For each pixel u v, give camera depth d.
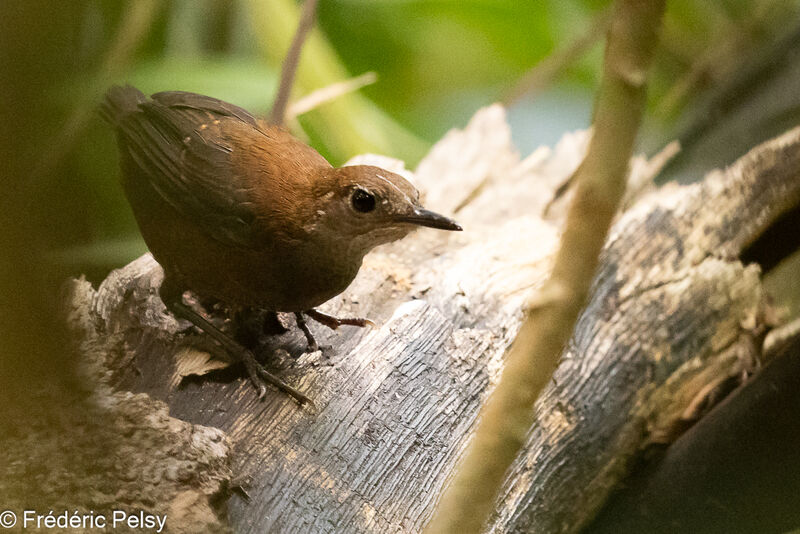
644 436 3.46
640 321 3.46
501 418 3.33
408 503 3.40
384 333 3.44
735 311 3.47
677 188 3.51
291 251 3.42
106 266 3.50
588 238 3.32
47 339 3.15
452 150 3.54
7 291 2.97
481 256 3.48
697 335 3.47
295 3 3.60
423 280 3.47
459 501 3.33
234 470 3.39
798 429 3.44
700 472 3.45
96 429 3.38
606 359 3.45
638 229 3.48
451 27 3.68
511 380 3.33
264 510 3.39
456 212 3.51
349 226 3.42
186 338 3.43
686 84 3.58
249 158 3.42
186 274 3.43
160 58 3.56
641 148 3.55
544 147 3.55
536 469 3.43
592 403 3.45
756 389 3.45
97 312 3.43
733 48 3.57
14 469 3.37
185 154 3.42
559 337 3.32
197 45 3.57
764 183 3.49
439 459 3.41
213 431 3.39
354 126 3.54
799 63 3.53
